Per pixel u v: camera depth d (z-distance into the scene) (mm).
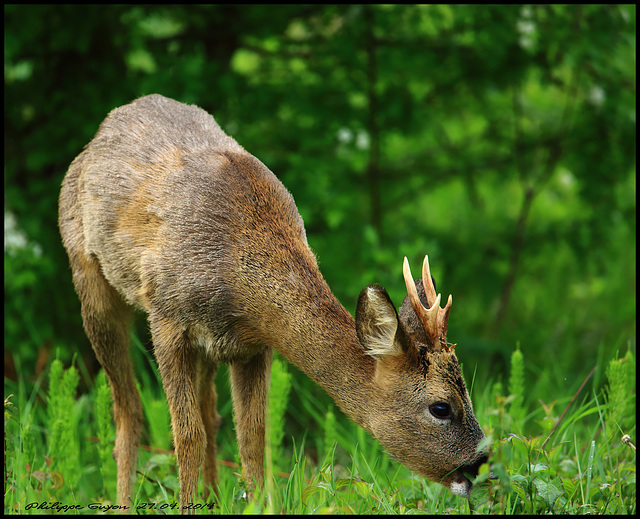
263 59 13578
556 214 16781
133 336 8578
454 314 14922
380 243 14031
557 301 16047
